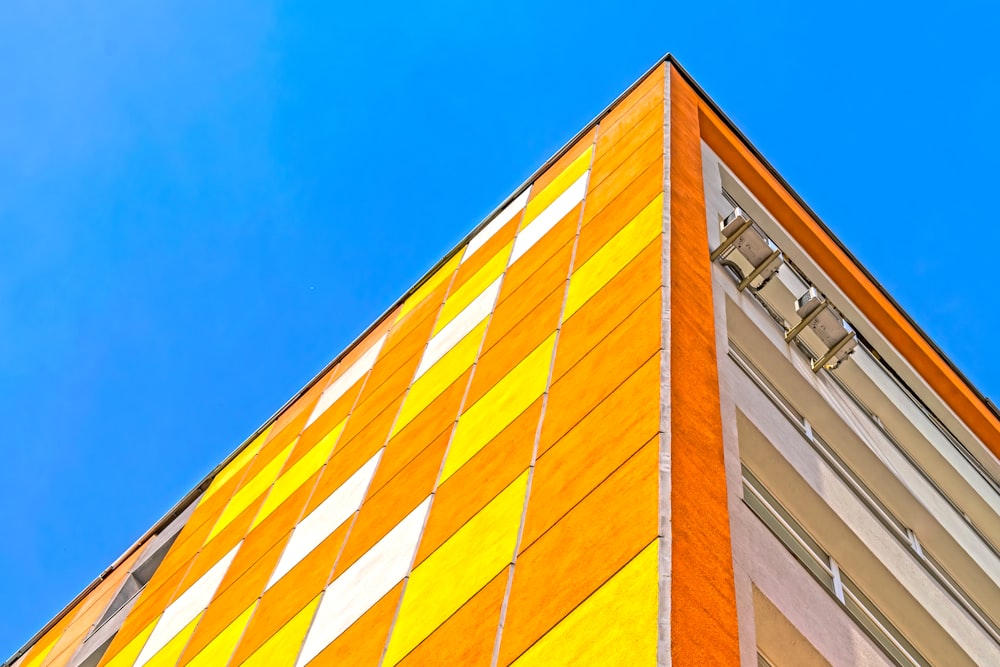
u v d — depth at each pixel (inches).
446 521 657.0
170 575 1138.0
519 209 1256.2
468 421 768.3
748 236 778.2
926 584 666.8
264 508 1071.6
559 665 435.2
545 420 645.9
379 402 1041.5
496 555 559.2
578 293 791.7
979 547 833.5
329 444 1074.1
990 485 1008.2
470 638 511.8
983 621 700.7
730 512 507.5
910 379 1102.4
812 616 503.8
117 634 1093.1
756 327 745.0
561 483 561.0
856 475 769.6
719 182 1003.9
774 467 613.0
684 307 644.1
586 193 1029.8
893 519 773.3
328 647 652.1
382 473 844.0
